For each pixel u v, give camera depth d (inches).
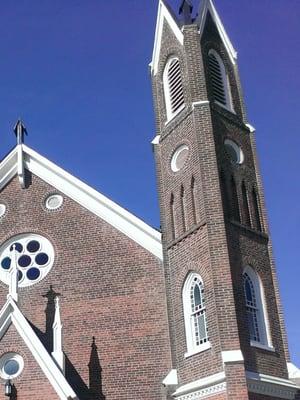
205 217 1125.7
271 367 1063.0
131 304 1198.9
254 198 1241.4
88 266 1254.3
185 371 1084.5
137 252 1245.7
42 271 1268.5
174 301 1159.0
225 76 1357.0
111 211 1293.1
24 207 1349.7
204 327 1093.1
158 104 1362.0
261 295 1132.5
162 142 1307.8
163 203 1257.4
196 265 1121.4
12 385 1021.8
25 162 1393.9
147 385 1125.7
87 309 1210.0
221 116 1259.8
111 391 1128.8
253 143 1302.9
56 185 1354.6
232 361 987.9
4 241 1320.1
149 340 1160.2
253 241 1173.1
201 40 1323.8
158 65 1393.9
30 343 1042.1
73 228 1302.9
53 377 1010.1
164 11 1403.8
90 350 1170.0
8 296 1091.3
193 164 1201.4
